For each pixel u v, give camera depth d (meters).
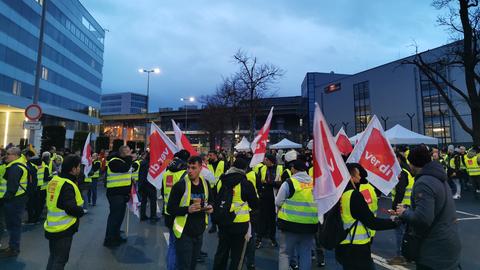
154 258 5.93
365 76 58.88
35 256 6.02
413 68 49.06
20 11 42.81
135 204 7.44
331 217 3.48
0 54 38.69
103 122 102.94
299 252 4.51
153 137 7.08
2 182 6.46
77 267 5.40
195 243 4.27
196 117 86.88
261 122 73.44
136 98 134.00
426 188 3.07
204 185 4.34
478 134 18.03
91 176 12.11
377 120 5.68
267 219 6.80
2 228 6.52
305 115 78.56
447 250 3.02
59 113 55.09
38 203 8.97
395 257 5.81
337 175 3.45
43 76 49.66
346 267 3.47
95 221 9.26
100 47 74.44
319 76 77.75
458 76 42.41
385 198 14.00
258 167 7.30
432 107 46.34
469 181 16.33
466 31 18.33
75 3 60.78
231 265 4.42
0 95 38.78
